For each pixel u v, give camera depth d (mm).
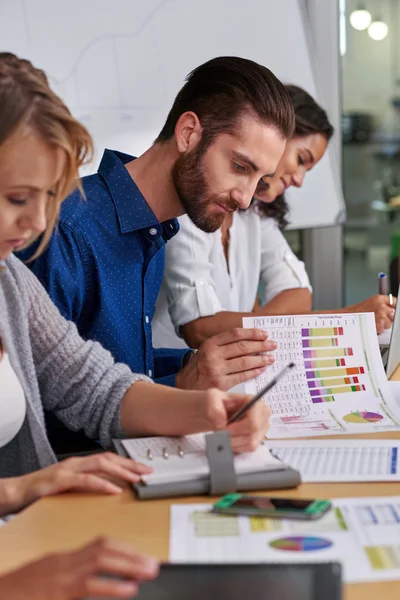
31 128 1150
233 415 1380
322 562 788
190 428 1405
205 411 1382
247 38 3215
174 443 1391
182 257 2420
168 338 2568
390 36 4148
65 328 1623
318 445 1438
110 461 1263
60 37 2896
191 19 3096
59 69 2904
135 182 1948
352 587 911
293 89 2926
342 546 1014
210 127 1847
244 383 1707
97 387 1567
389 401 1668
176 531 1073
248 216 2777
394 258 3121
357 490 1223
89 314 1927
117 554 796
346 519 1100
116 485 1261
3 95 1136
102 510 1162
